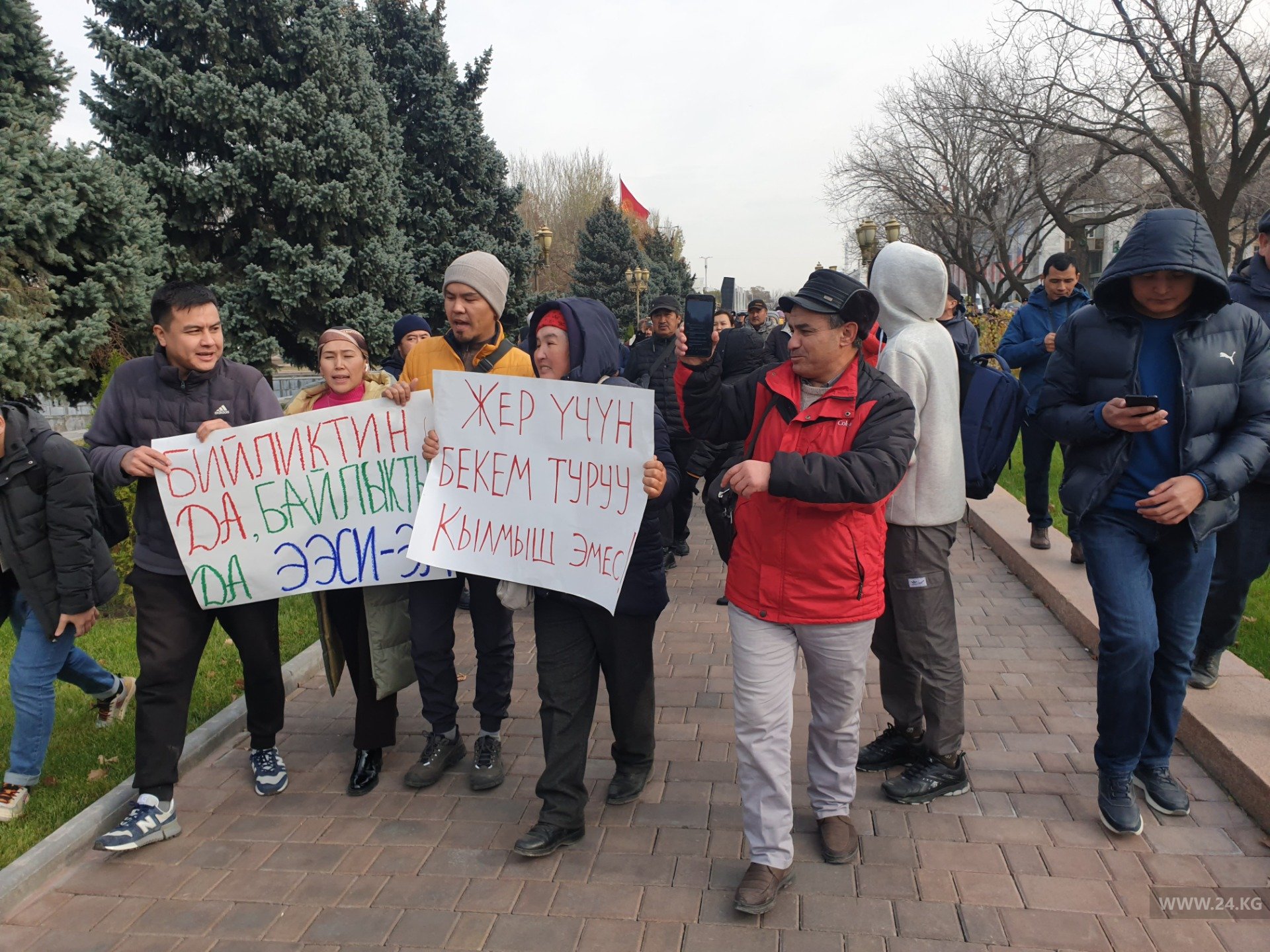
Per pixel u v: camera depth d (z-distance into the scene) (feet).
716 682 15.47
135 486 20.83
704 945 8.71
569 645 10.49
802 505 9.02
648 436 9.93
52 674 11.54
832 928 8.86
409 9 61.00
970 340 13.76
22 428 10.71
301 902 9.72
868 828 10.59
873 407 8.94
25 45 31.22
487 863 10.30
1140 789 10.89
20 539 10.87
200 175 38.22
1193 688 12.83
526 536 10.62
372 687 12.09
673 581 22.26
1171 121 78.69
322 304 40.75
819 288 8.82
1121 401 9.27
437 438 11.13
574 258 193.06
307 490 11.55
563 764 10.30
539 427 10.57
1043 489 21.31
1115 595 9.87
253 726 12.19
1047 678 14.99
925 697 11.08
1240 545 12.06
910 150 101.14
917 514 10.67
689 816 11.09
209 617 11.65
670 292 175.42
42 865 10.27
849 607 9.15
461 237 60.29
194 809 11.78
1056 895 9.20
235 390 11.65
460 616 20.20
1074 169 83.30
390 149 49.70
